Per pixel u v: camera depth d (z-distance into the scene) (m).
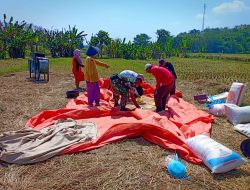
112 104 9.45
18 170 5.09
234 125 7.79
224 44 100.19
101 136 6.17
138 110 7.89
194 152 5.60
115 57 47.38
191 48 100.69
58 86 13.41
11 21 35.66
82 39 45.56
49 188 4.57
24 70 19.78
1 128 7.12
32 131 6.36
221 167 5.02
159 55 56.69
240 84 9.48
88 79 8.70
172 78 8.37
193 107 9.08
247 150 6.09
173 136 6.07
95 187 4.57
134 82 8.36
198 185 4.71
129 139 6.40
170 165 5.01
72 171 5.05
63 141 5.98
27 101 10.01
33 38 38.50
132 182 4.69
